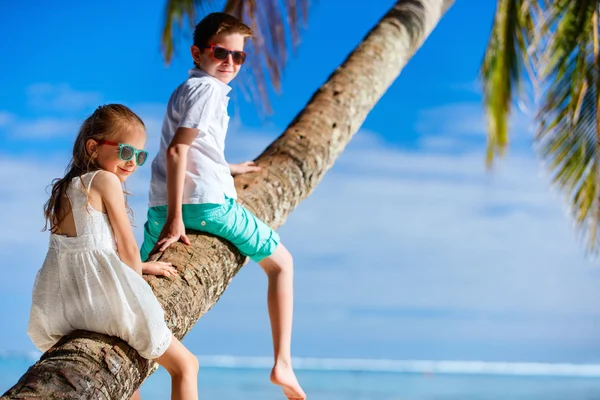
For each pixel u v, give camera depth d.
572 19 7.49
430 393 22.78
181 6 6.94
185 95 3.42
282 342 3.62
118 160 2.77
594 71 7.58
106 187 2.69
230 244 3.55
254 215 3.93
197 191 3.38
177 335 2.99
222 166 3.49
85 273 2.64
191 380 2.73
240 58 3.60
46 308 2.71
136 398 3.17
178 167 3.28
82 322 2.65
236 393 21.95
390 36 5.81
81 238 2.66
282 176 4.40
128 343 2.67
